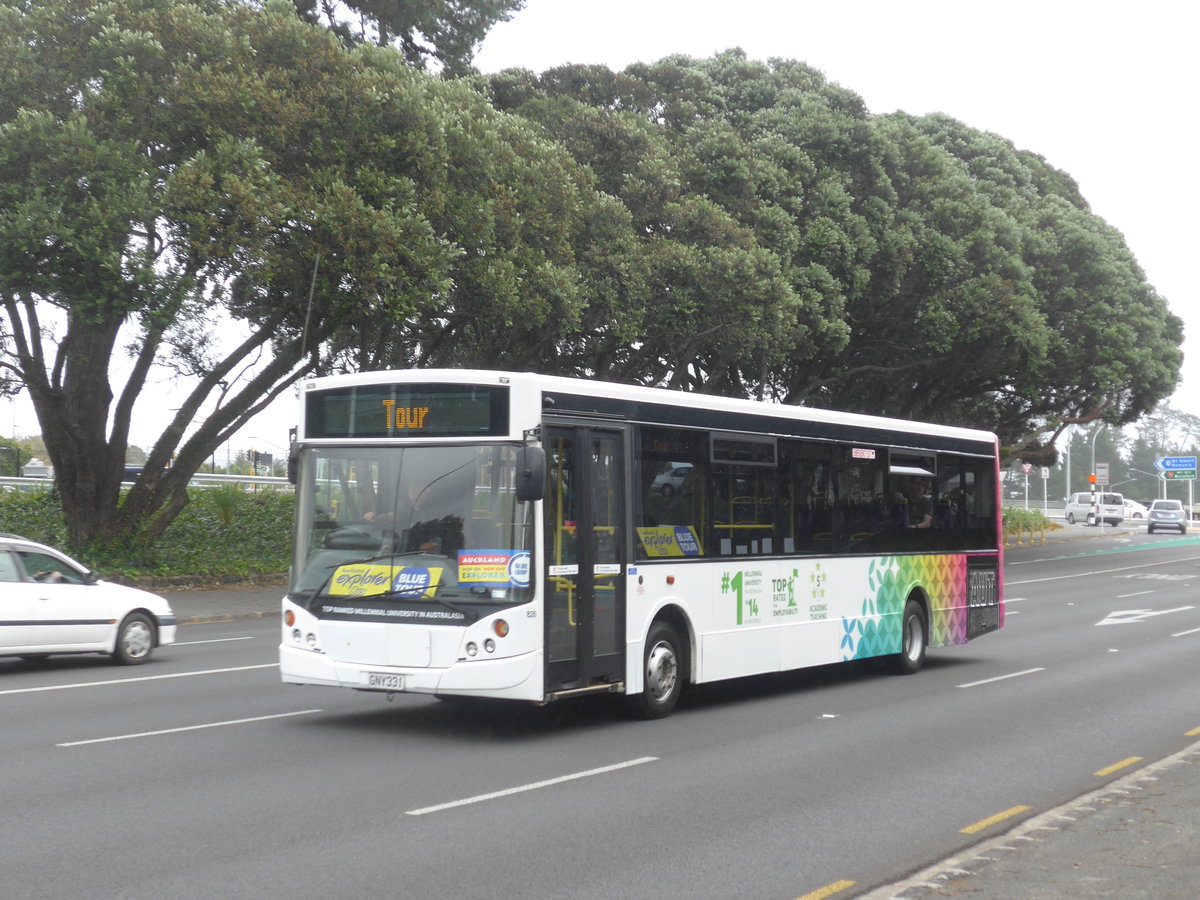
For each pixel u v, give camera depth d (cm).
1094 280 4297
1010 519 5856
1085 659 1745
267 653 1725
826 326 3347
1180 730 1159
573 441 1114
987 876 651
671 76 3909
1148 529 6781
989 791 893
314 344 2586
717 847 731
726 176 3375
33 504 3130
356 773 930
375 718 1187
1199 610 2559
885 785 911
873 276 3772
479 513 1067
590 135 3147
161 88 2208
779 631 1357
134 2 2284
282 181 2261
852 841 750
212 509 3312
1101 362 4291
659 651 1208
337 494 1124
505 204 2566
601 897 632
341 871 670
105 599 1554
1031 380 4256
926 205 4016
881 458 1554
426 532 1080
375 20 3203
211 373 2650
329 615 1101
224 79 2223
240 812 800
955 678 1551
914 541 1611
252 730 1109
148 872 662
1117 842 719
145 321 2177
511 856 705
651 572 1190
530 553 1054
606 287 2861
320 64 2359
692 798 862
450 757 999
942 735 1128
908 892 625
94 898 616
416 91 2378
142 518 2728
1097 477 6812
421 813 805
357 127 2345
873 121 4050
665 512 1217
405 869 675
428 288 2367
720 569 1280
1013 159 4894
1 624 1435
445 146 2420
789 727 1170
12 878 648
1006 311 3872
